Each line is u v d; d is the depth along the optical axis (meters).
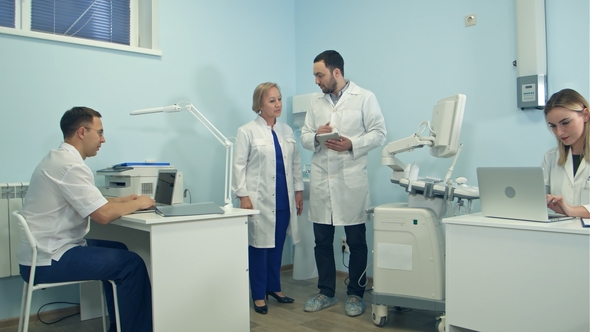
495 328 1.74
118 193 2.51
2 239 2.31
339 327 2.37
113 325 2.31
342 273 3.44
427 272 2.24
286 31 3.77
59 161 1.94
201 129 3.20
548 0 2.39
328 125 2.50
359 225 2.64
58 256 1.90
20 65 2.51
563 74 2.35
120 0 3.01
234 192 2.67
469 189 2.19
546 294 1.62
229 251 2.07
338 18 3.47
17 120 2.49
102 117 2.77
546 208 1.67
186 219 1.90
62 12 2.76
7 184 2.37
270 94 2.71
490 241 1.74
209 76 3.25
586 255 1.54
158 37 3.00
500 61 2.58
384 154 2.41
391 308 2.69
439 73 2.86
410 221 2.28
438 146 2.27
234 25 3.40
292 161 2.87
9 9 2.58
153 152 2.97
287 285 3.24
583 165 1.86
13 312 2.48
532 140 2.46
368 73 3.27
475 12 2.69
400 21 3.07
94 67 2.75
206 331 1.98
